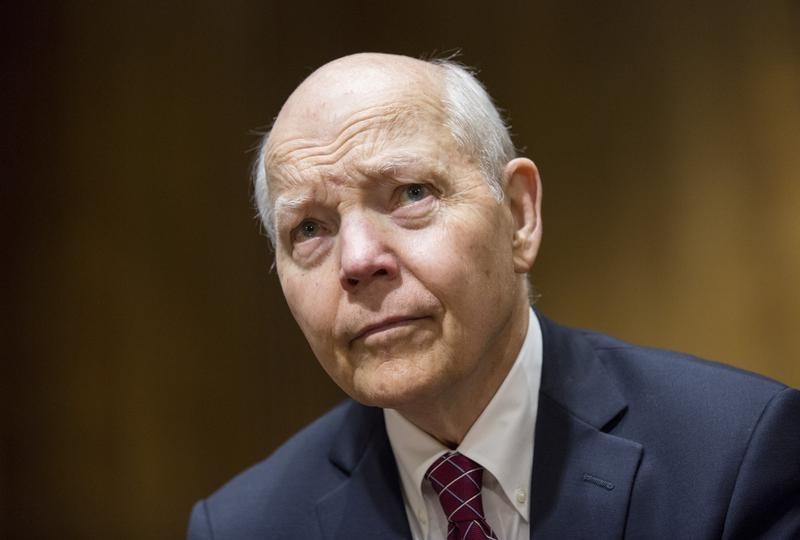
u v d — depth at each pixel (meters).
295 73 6.32
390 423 3.02
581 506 2.76
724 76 5.40
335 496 3.15
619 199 5.61
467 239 2.64
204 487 6.43
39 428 6.52
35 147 6.56
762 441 2.70
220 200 6.47
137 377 6.51
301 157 2.68
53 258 6.56
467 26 5.95
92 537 6.46
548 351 3.07
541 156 5.77
